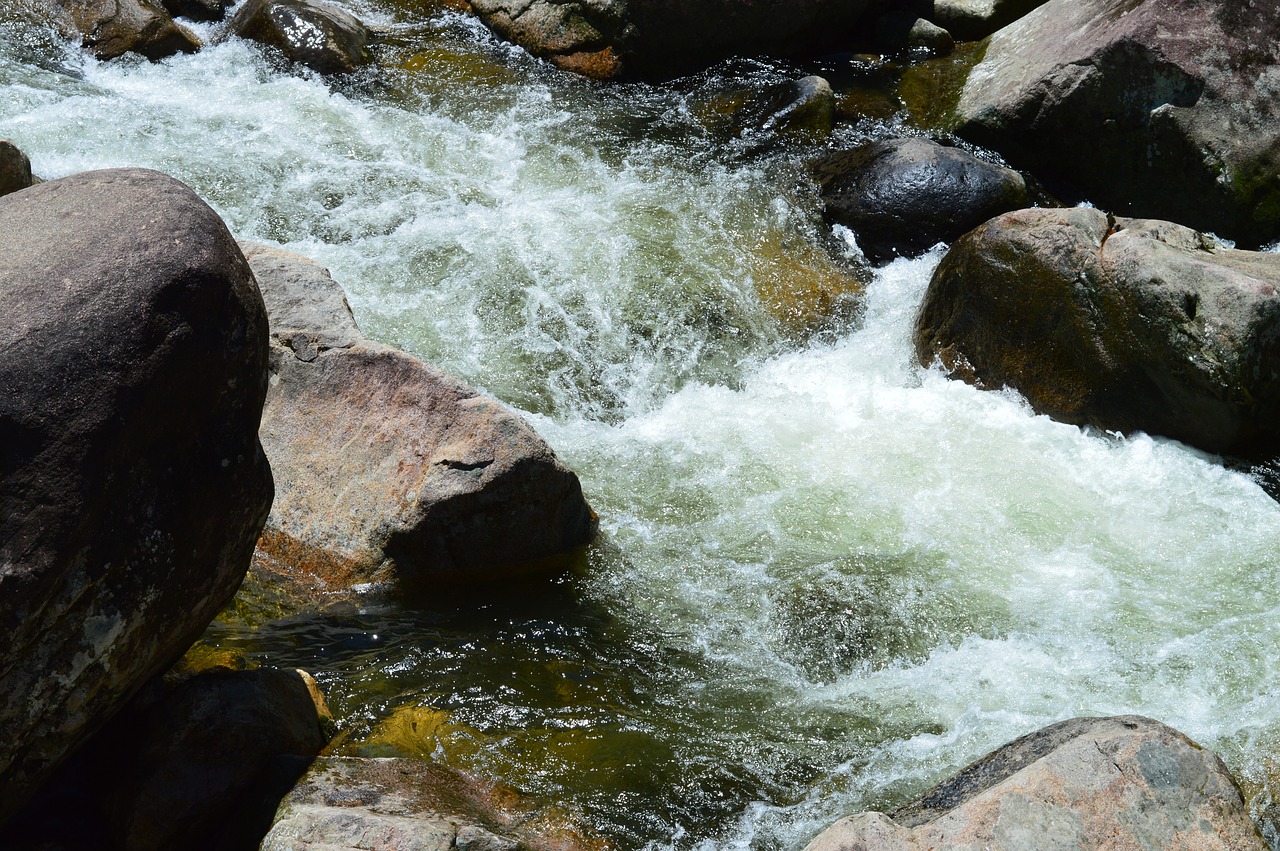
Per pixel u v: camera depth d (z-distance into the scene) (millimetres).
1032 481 5539
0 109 7691
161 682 3812
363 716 4074
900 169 7453
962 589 4934
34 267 3129
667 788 3912
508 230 7207
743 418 6047
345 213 7211
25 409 2961
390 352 5027
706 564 5062
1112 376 5762
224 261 3297
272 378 5160
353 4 9609
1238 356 5426
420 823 3365
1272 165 7348
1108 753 3404
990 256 6145
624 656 4531
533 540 4891
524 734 4082
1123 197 7902
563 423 5957
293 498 4914
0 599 2885
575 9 9016
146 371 3102
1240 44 7578
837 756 4113
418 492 4727
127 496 3113
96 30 8578
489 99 8586
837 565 5059
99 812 3555
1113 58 7637
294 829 3271
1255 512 5316
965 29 9359
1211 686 4387
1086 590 4914
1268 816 3816
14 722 3047
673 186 7781
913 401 6137
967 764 4031
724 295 6906
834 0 9008
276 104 8258
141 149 7547
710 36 8820
